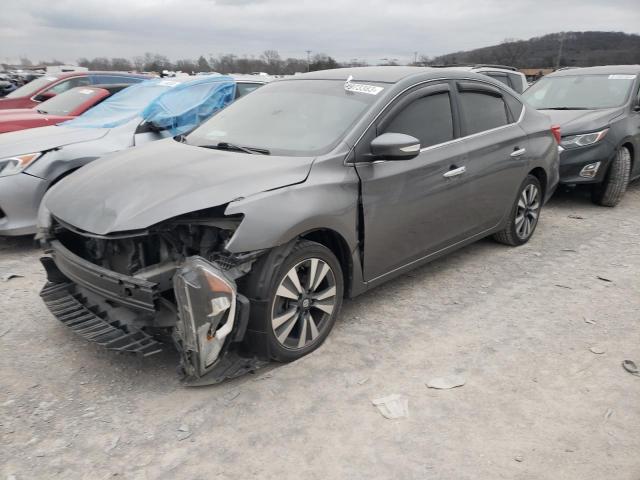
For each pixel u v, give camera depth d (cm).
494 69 1151
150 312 294
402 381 324
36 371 329
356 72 445
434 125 424
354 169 359
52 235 359
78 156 546
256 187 316
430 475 251
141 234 293
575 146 700
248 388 315
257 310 312
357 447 269
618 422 289
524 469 255
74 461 257
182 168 339
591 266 513
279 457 262
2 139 560
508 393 313
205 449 267
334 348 359
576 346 367
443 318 405
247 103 454
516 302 434
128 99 697
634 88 762
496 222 512
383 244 386
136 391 311
